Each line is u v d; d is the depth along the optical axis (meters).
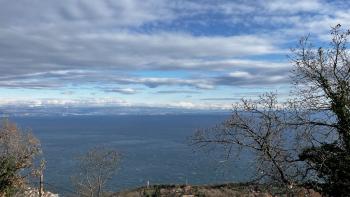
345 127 13.33
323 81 13.58
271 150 13.40
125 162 104.38
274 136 13.44
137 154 123.25
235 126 13.65
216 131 13.89
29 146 27.44
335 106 13.46
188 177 71.69
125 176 81.25
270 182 13.72
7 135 26.92
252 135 13.49
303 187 13.74
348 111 13.27
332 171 13.53
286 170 13.58
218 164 14.02
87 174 40.72
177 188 41.91
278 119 13.48
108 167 42.03
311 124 13.45
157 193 40.16
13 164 26.56
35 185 29.95
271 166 13.66
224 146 13.77
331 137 13.62
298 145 13.59
